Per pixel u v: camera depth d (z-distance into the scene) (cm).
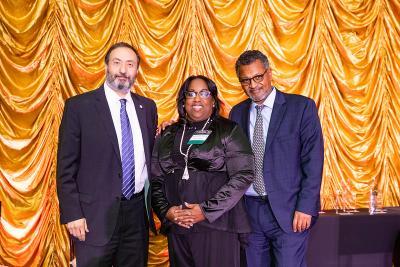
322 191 448
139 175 264
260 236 284
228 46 435
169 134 264
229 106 431
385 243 365
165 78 421
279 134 276
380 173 463
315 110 279
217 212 237
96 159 254
